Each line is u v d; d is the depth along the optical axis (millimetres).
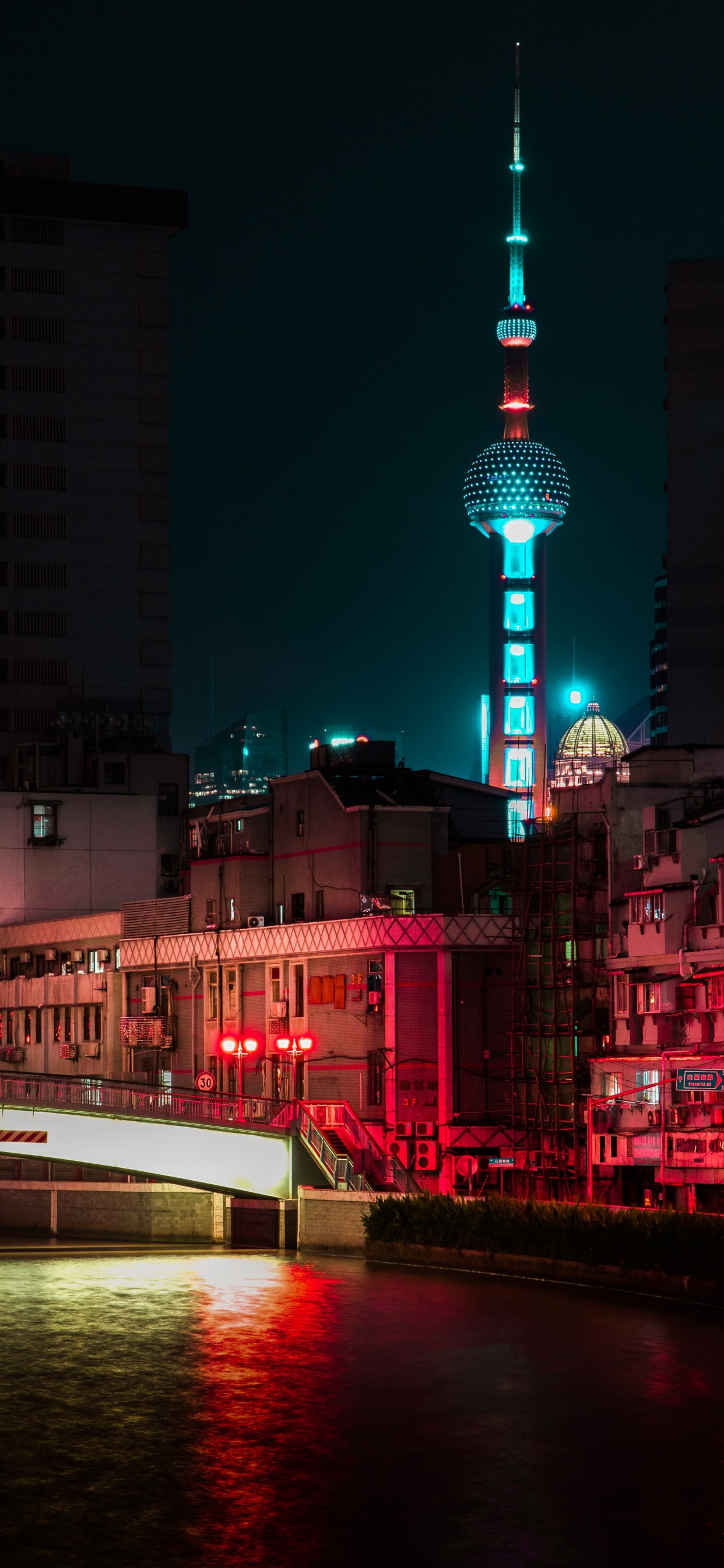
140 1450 38875
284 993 89000
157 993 98000
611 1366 46812
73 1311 57375
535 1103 80250
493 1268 65750
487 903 87625
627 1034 75500
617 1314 55031
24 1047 112312
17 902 118250
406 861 87500
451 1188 79625
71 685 176875
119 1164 77688
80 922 108375
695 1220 59125
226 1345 50938
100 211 180750
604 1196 75000
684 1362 47250
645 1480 36344
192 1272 68188
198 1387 45188
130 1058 100188
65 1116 77312
